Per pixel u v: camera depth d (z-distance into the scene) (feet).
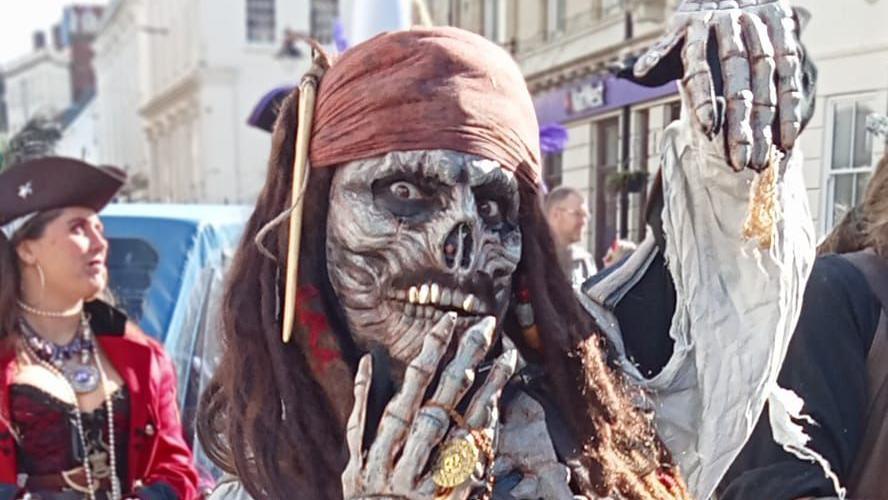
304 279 3.28
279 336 3.35
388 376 3.13
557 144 8.11
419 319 3.06
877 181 4.62
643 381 3.79
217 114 57.67
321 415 3.28
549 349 3.44
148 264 10.33
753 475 4.07
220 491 3.67
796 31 3.51
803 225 3.74
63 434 6.76
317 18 58.29
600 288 4.04
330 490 3.22
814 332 4.18
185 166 62.64
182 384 8.46
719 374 3.71
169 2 67.46
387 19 8.21
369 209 3.09
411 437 2.81
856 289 4.28
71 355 7.04
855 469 4.23
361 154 3.10
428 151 3.03
